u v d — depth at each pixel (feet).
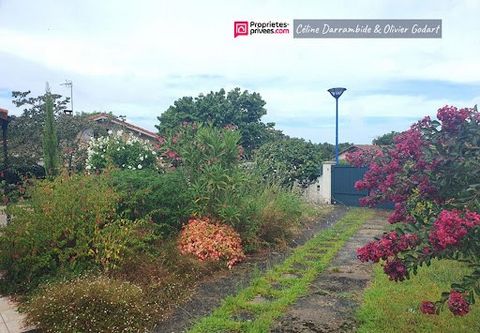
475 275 8.98
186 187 25.25
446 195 10.77
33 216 18.70
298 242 28.63
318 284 18.71
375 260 9.77
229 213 24.79
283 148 52.03
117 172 24.04
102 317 14.14
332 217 40.45
